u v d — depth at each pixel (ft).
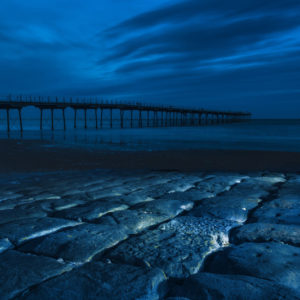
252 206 13.92
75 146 72.23
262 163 43.96
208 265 7.67
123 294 5.95
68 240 9.14
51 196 17.99
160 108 221.05
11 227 10.71
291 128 196.34
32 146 71.51
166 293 6.37
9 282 6.55
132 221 11.46
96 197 17.15
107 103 180.45
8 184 24.45
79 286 6.29
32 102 143.95
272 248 8.16
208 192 17.71
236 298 5.64
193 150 62.18
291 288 5.91
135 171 31.94
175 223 11.07
